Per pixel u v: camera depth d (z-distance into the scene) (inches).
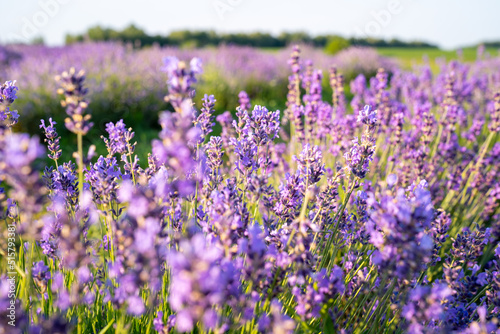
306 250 60.9
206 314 36.4
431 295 54.0
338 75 188.7
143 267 44.4
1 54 500.7
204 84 392.8
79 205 75.2
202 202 83.5
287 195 84.7
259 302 63.0
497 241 129.1
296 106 139.3
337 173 86.0
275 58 660.7
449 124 166.7
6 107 74.0
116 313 67.2
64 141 253.8
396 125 138.9
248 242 55.0
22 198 39.5
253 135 94.8
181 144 42.6
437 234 87.3
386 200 56.6
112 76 353.1
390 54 1176.8
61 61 413.7
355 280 87.4
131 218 45.3
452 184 150.5
